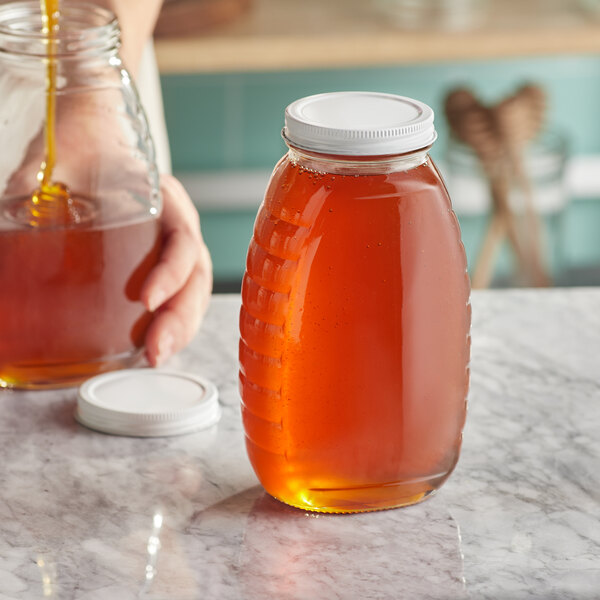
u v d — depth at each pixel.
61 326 1.08
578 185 3.00
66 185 1.06
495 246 2.67
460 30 2.36
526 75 2.89
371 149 0.91
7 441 1.04
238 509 0.98
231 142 2.90
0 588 0.91
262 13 2.48
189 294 1.14
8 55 1.06
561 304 1.22
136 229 1.08
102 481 1.00
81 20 1.09
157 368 1.12
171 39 2.29
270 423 0.95
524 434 1.05
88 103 1.07
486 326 1.18
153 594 0.91
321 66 2.32
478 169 2.62
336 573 0.93
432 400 0.95
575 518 0.97
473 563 0.93
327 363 0.93
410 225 0.93
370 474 0.96
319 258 0.93
